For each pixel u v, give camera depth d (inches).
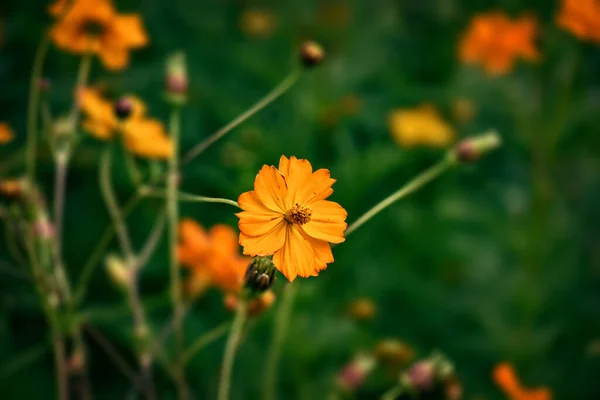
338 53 64.6
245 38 66.4
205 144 36.1
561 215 56.0
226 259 37.0
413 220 54.2
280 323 36.9
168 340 43.1
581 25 41.4
